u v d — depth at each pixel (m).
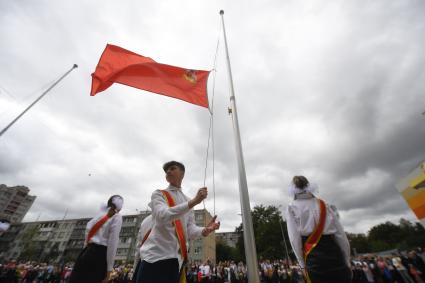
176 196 2.38
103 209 3.34
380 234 66.88
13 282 16.09
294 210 2.73
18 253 65.19
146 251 1.97
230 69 5.59
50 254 57.88
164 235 2.04
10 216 90.94
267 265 17.52
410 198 10.00
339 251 2.32
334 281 2.15
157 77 4.45
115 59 4.30
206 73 4.80
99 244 2.97
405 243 48.00
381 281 12.82
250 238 3.13
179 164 2.60
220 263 18.12
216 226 2.53
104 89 4.21
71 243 63.16
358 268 14.43
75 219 69.31
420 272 11.59
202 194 1.97
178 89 4.45
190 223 2.54
